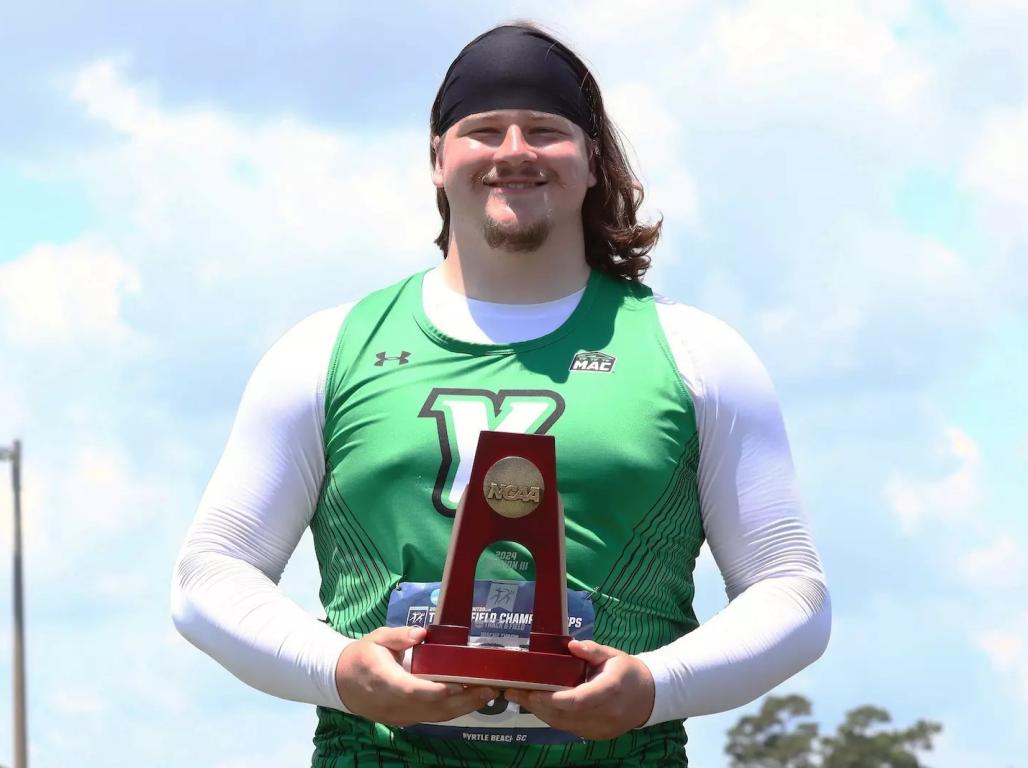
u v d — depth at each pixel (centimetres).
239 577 418
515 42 436
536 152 426
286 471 428
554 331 427
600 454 412
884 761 4703
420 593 409
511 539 396
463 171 430
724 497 425
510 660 389
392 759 412
